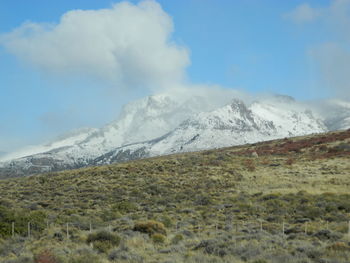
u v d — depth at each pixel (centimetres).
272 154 9662
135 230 3050
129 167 8269
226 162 8556
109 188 6228
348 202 4328
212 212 4344
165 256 2272
